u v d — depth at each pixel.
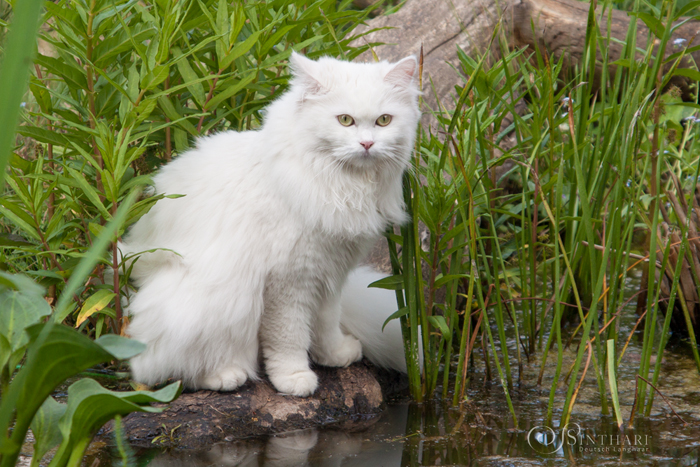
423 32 3.59
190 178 2.14
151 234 2.17
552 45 3.82
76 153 2.23
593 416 2.11
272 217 1.98
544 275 2.61
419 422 2.11
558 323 2.04
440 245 2.25
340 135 1.92
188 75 2.25
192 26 2.26
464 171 1.98
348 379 2.27
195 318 1.97
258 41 2.34
